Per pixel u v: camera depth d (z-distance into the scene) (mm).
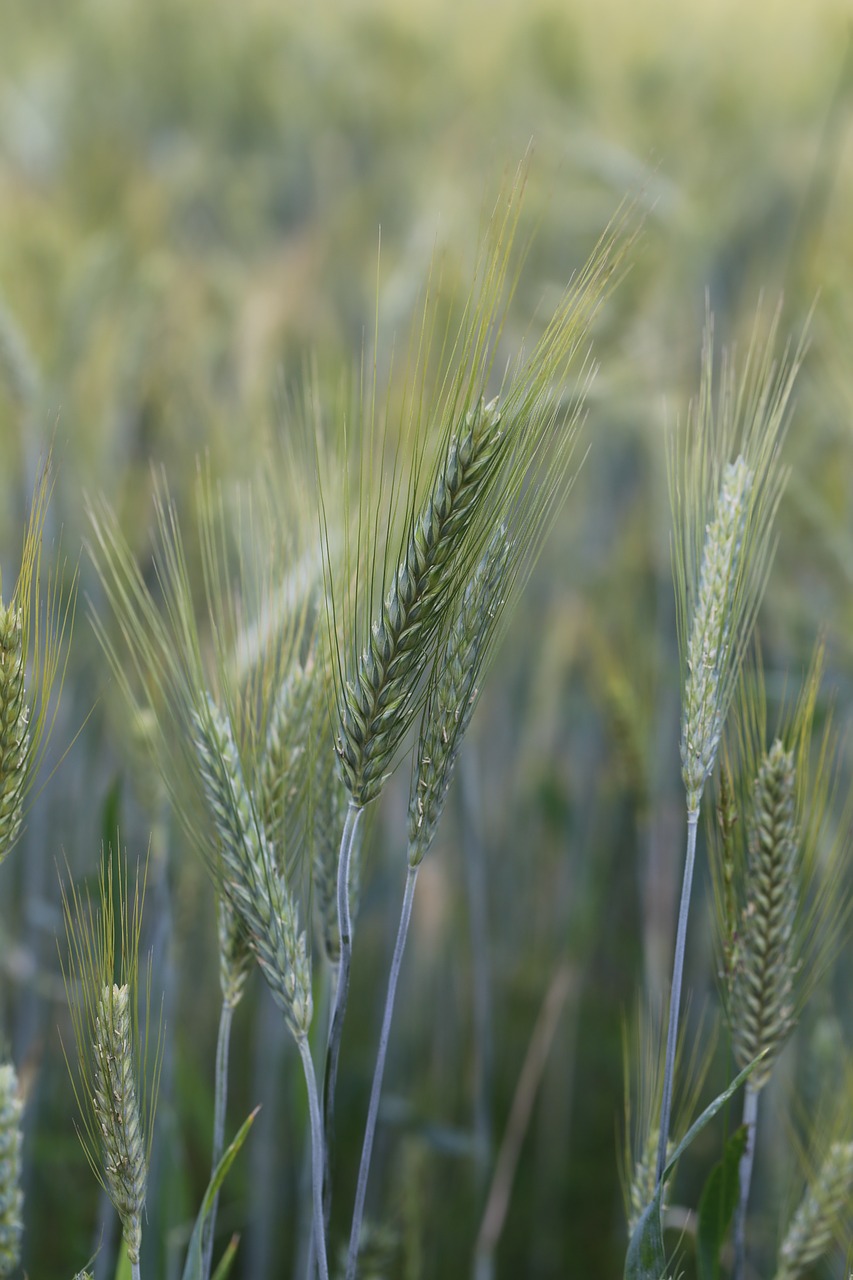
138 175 2225
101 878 832
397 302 1412
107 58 3350
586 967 1600
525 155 784
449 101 2908
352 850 868
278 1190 1317
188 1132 1227
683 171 2045
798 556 1404
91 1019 823
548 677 1526
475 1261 1252
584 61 2861
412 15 3205
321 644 863
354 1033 1514
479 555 800
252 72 3209
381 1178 1371
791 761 850
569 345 798
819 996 1053
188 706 844
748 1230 1099
